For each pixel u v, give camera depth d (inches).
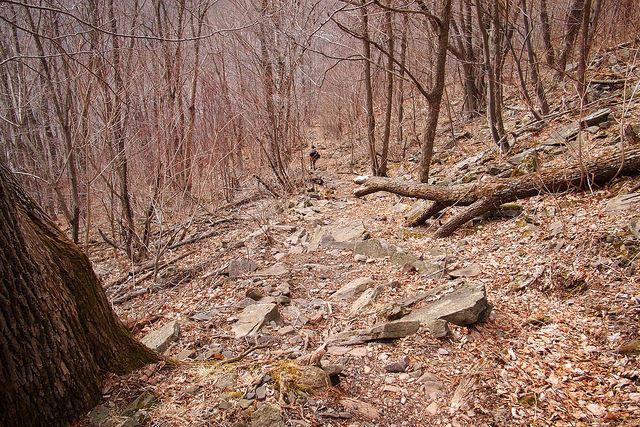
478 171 352.8
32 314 104.7
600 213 211.5
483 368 141.6
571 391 130.3
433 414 126.2
